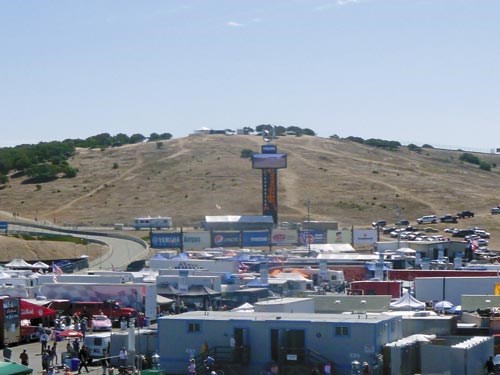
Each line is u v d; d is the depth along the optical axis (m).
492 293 121.62
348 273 160.88
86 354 83.88
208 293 126.00
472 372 76.88
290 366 77.06
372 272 156.00
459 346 76.69
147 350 86.62
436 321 87.56
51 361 85.06
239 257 178.12
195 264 158.00
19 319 102.69
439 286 123.00
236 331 79.88
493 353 82.88
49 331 102.12
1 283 131.00
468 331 88.12
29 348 99.50
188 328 81.62
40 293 122.50
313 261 168.25
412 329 87.62
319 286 145.12
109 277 130.88
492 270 146.88
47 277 131.88
